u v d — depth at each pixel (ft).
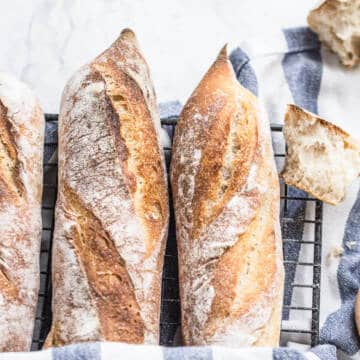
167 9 7.81
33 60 7.64
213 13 7.82
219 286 6.15
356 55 7.45
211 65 7.24
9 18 7.77
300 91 7.46
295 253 7.05
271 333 6.19
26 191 6.40
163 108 7.36
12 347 6.07
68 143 6.49
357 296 6.72
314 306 6.75
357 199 7.15
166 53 7.69
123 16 7.79
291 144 6.82
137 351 5.82
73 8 7.79
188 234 6.35
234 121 6.48
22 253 6.25
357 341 6.73
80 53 7.67
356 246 7.07
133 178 6.32
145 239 6.23
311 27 7.50
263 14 7.81
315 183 6.82
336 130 6.77
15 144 6.45
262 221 6.32
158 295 6.30
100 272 6.14
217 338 6.09
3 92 6.58
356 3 7.26
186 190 6.42
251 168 6.35
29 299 6.25
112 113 6.41
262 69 7.45
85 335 6.04
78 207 6.32
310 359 6.19
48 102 7.51
